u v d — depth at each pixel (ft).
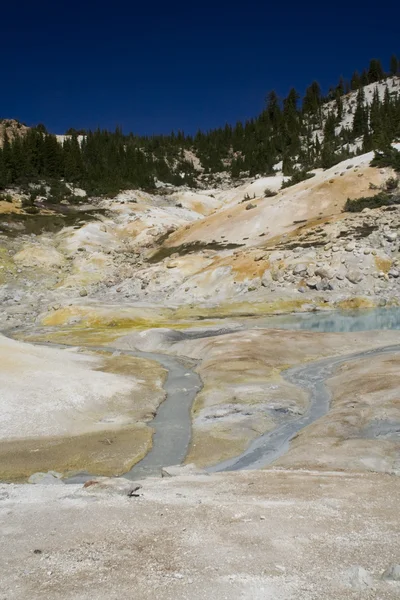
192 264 354.54
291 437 98.48
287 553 45.24
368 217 361.30
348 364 146.72
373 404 105.81
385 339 179.63
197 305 295.48
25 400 117.19
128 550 47.19
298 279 304.30
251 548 46.57
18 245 422.41
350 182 442.91
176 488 67.62
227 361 158.30
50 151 623.36
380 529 50.24
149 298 321.52
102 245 442.91
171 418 115.96
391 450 83.10
